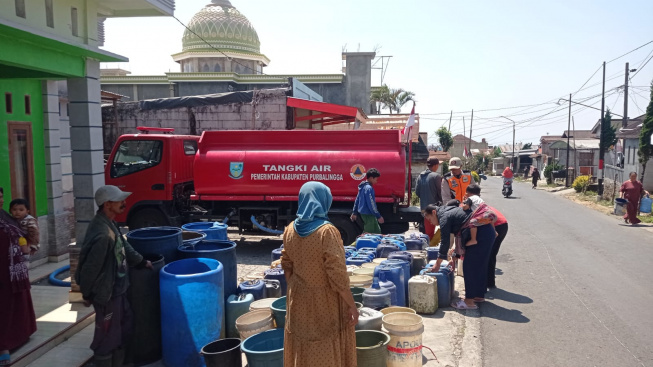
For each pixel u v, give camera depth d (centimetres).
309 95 1850
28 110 771
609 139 2914
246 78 3161
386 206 951
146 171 985
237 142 974
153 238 493
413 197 1717
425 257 710
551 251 1070
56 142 824
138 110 1511
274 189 952
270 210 981
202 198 973
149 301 468
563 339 555
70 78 636
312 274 330
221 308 468
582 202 2306
